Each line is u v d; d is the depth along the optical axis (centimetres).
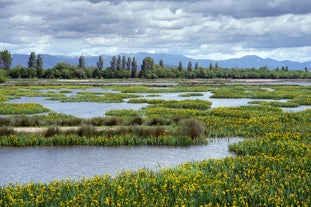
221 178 1944
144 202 1529
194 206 1525
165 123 4281
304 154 2558
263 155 2531
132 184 1798
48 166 2634
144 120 4300
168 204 1549
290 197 1565
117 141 3359
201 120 4178
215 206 1541
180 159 2850
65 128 3750
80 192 1667
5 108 5738
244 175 2034
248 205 1555
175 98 8681
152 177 1948
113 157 2905
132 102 7400
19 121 4116
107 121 4234
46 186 1838
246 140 3212
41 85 13750
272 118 4438
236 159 2380
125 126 3925
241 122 4256
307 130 3734
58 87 12575
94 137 3459
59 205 1528
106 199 1525
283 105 6781
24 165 2656
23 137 3334
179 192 1656
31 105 6206
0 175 2411
